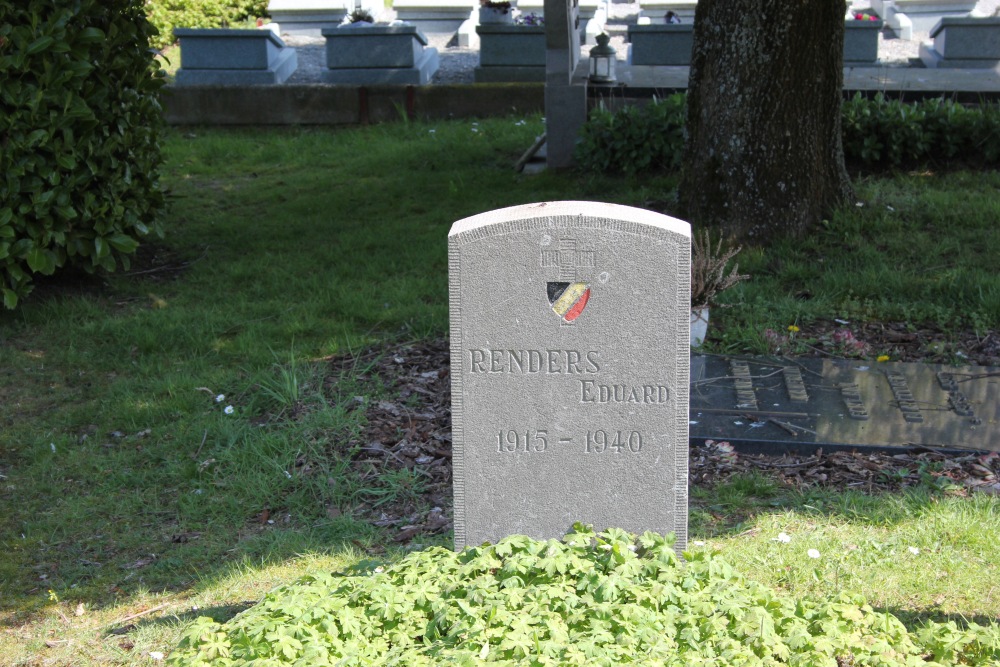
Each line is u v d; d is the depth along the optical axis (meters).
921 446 5.82
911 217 9.56
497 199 10.97
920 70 14.88
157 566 5.03
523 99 14.80
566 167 12.02
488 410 4.36
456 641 3.65
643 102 12.70
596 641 3.55
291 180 12.17
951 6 18.61
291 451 6.01
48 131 7.62
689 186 9.59
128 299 8.55
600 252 4.20
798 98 9.09
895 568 4.62
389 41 15.09
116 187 8.29
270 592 4.09
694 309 7.32
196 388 6.83
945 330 7.62
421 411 6.52
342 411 6.41
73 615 4.67
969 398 6.50
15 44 7.48
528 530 4.46
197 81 15.26
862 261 8.78
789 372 6.96
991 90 12.50
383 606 3.82
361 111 14.89
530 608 3.74
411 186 11.62
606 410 4.33
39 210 7.64
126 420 6.49
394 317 7.96
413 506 5.50
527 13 18.36
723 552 4.79
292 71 16.48
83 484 5.84
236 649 3.65
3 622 4.63
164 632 4.45
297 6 19.73
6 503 5.64
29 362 7.31
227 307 8.29
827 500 5.33
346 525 5.31
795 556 4.76
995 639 3.67
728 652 3.53
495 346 4.30
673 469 4.36
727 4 9.05
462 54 18.05
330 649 3.62
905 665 3.50
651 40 14.95
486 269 4.25
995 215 9.44
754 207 9.22
